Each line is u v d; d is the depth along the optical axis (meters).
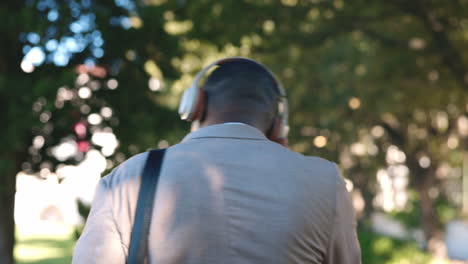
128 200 1.35
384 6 11.16
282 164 1.41
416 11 10.66
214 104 1.52
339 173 1.46
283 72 12.87
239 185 1.36
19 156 7.84
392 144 21.95
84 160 7.97
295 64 12.63
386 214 28.64
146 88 8.35
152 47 8.38
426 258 14.94
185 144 1.44
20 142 6.83
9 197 8.03
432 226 20.69
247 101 1.51
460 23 11.53
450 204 26.33
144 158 1.41
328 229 1.39
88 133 7.95
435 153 20.16
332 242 1.40
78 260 1.32
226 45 9.75
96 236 1.33
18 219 23.34
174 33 8.77
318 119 15.23
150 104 8.34
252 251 1.31
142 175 1.37
